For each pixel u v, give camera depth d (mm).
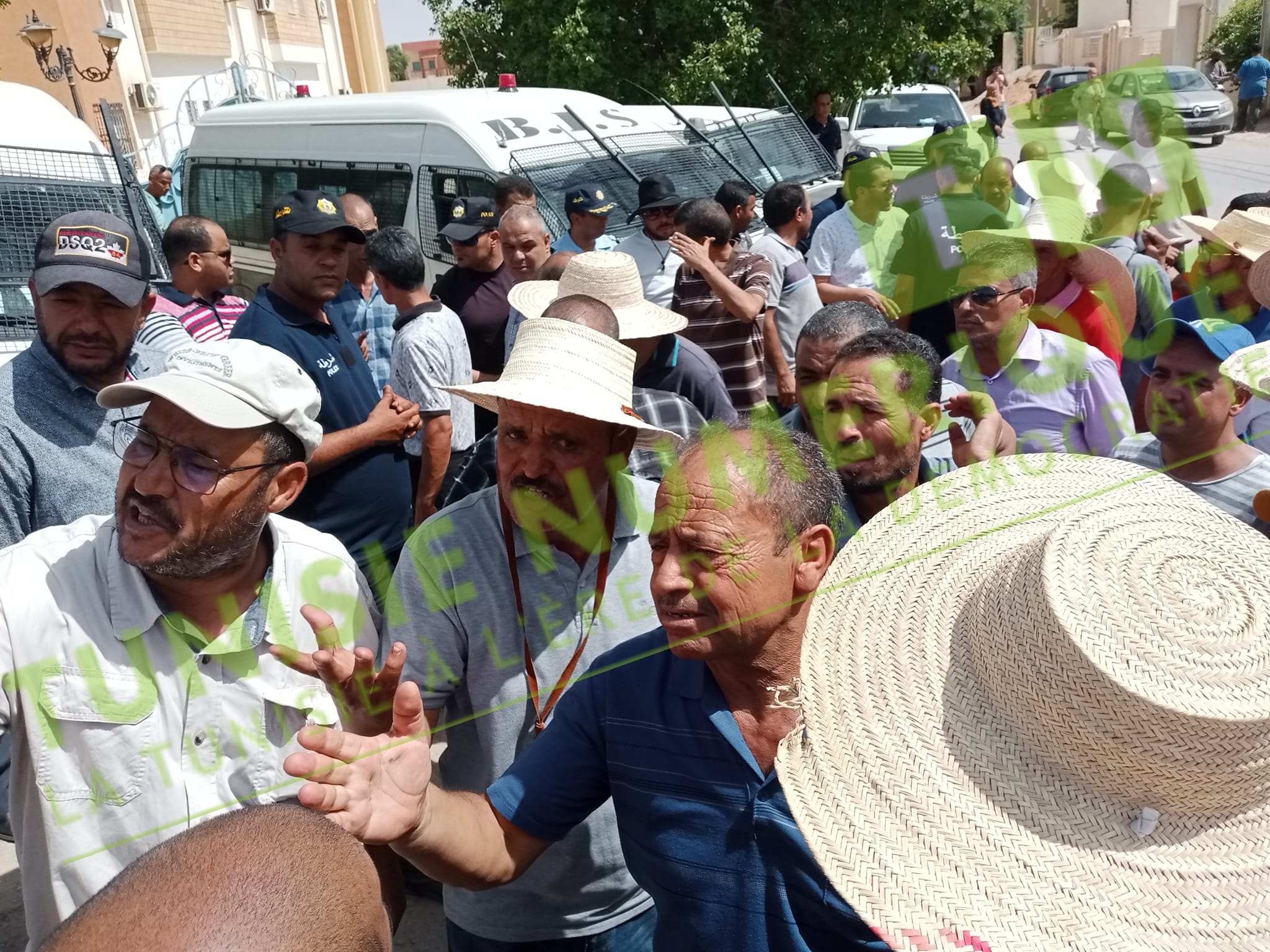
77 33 12688
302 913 799
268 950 763
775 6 8461
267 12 18156
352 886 864
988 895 1068
